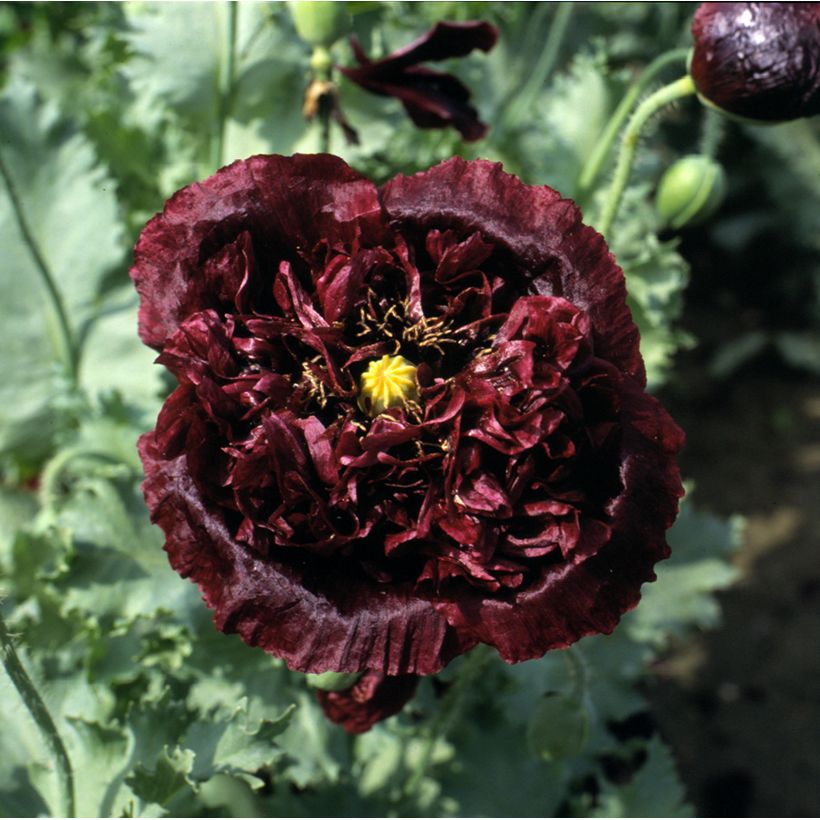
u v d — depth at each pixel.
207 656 0.41
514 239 0.31
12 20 0.59
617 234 0.46
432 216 0.31
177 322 0.30
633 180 0.46
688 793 0.64
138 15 0.43
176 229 0.30
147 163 0.49
